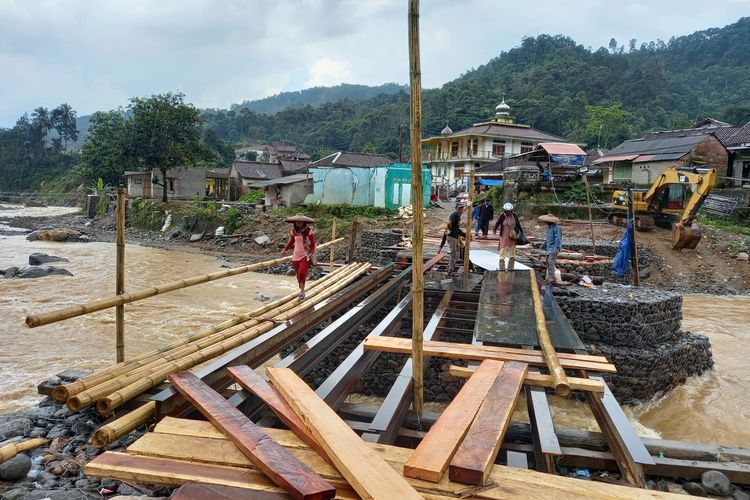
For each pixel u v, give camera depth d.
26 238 34.25
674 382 9.64
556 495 3.06
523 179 29.89
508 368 5.37
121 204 5.93
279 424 4.69
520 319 8.27
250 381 4.97
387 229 25.05
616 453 4.33
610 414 4.75
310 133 104.06
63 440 4.59
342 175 31.69
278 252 28.88
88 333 12.48
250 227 32.25
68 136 96.44
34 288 17.67
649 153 30.53
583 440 4.82
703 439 7.79
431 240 19.84
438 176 49.28
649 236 22.50
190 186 45.66
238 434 3.78
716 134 32.97
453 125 73.88
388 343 6.44
